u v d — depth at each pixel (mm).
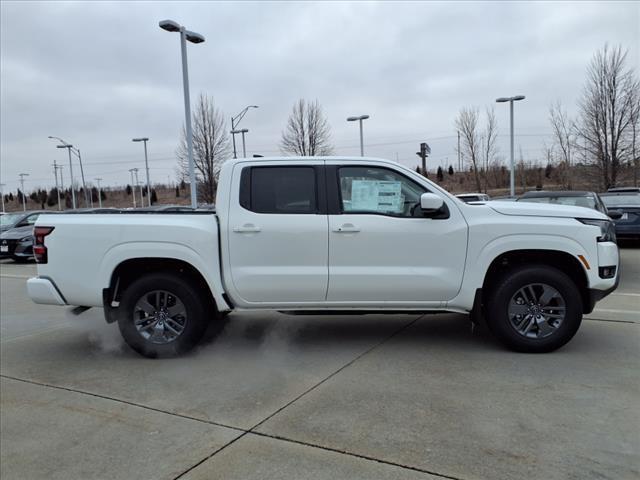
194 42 18953
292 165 5043
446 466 2941
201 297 5145
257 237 4941
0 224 17922
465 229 4848
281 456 3121
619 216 10133
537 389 4016
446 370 4516
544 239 4781
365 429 3428
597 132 27234
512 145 30000
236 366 4844
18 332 6590
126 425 3660
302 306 5062
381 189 4984
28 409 4012
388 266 4910
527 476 2814
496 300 4875
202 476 2938
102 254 5027
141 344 5105
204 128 29906
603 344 5156
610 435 3246
